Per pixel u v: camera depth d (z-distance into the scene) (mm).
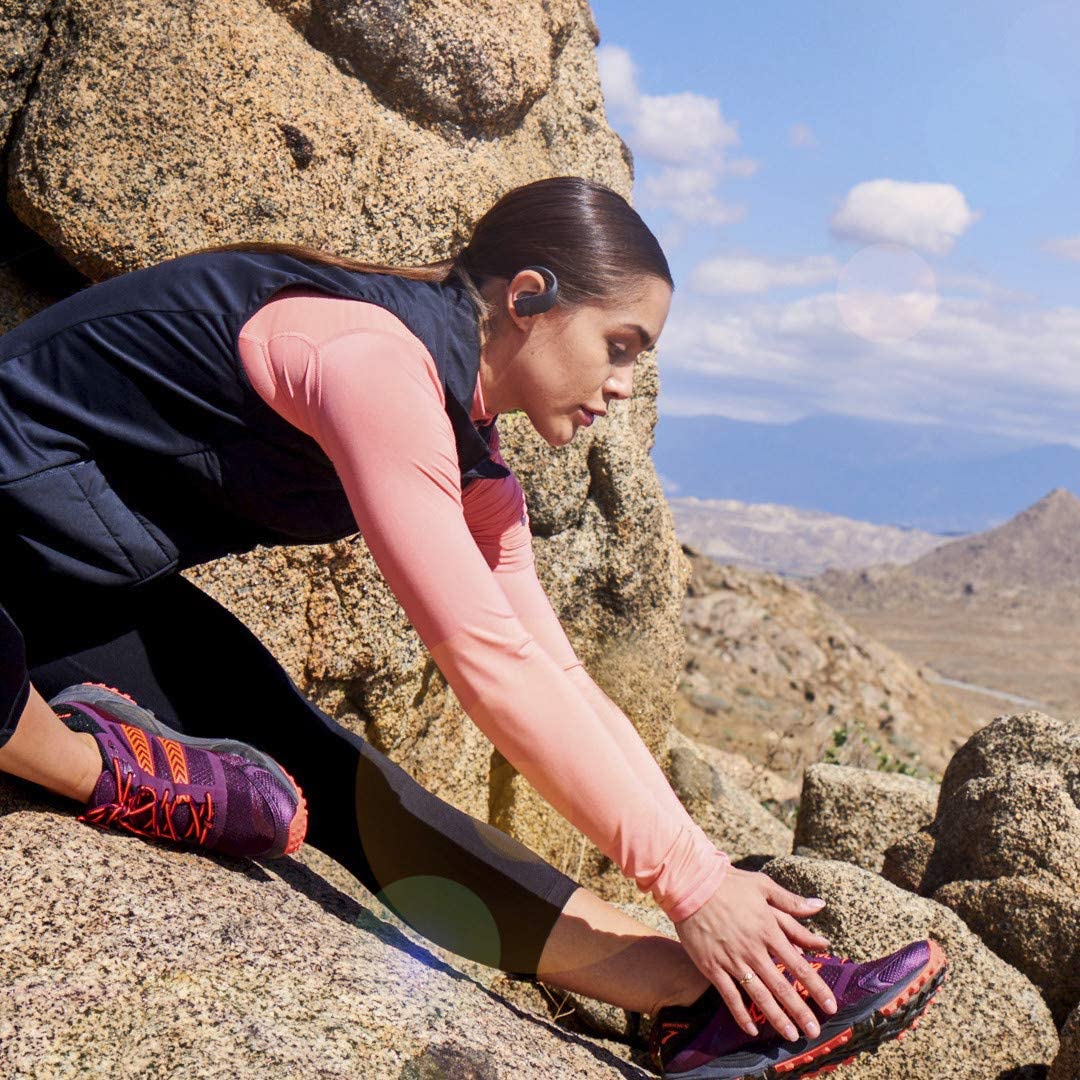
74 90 2461
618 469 3410
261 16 2688
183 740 1749
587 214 1574
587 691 1942
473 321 1589
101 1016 1288
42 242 2613
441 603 1475
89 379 1538
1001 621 110625
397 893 1827
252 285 1538
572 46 3508
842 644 15734
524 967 1821
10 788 1612
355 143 2723
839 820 3375
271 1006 1396
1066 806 2727
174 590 1826
